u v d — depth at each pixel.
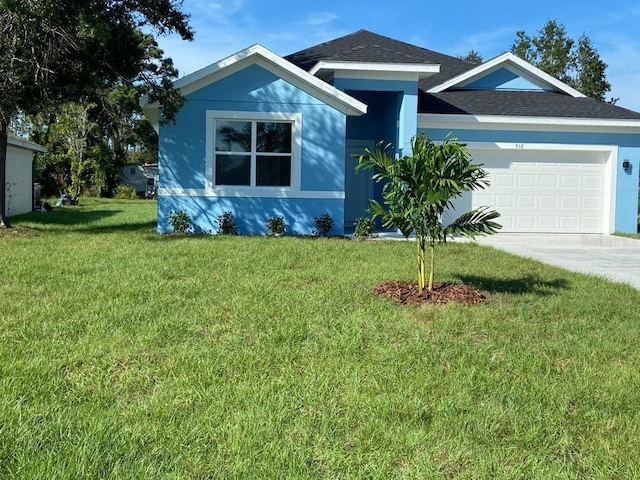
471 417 3.21
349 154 16.23
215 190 12.38
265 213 12.59
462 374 3.89
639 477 2.64
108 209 23.42
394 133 14.45
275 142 12.57
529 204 14.85
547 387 3.69
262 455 2.72
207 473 2.57
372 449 2.83
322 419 3.13
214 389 3.49
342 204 12.82
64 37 10.67
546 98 16.02
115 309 5.27
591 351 4.49
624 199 14.98
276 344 4.43
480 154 14.61
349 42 16.06
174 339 4.50
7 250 8.96
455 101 15.33
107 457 2.66
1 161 12.27
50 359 3.94
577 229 14.99
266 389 3.50
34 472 2.51
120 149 38.97
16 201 18.98
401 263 8.54
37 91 11.73
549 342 4.70
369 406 3.31
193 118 12.21
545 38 49.91
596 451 2.88
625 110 15.31
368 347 4.45
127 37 11.83
